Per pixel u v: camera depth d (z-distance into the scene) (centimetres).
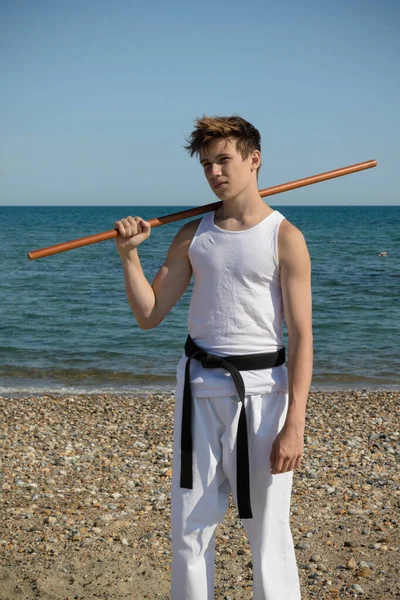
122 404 911
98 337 1462
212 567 261
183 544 254
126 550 414
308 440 719
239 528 454
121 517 474
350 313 1770
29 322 1670
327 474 591
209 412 253
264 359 252
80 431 761
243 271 249
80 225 8044
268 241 248
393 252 3747
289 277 248
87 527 454
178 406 260
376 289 2245
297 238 248
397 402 921
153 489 544
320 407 891
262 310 250
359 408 886
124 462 629
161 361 1234
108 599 350
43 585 361
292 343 249
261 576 256
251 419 249
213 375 253
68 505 500
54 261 3384
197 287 259
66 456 648
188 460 254
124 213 15512
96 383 1078
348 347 1348
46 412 862
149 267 3222
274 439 250
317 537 441
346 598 357
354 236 5369
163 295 270
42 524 457
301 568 393
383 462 638
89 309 1892
